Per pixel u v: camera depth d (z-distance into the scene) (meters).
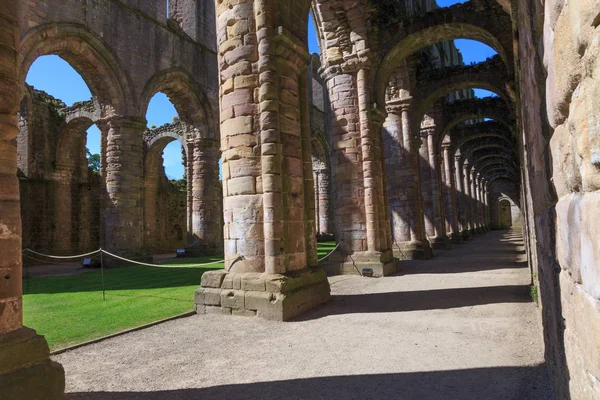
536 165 3.79
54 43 18.50
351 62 14.76
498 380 4.58
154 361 5.63
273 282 7.95
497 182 60.16
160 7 24.52
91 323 7.81
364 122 14.69
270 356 5.74
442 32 15.35
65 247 28.72
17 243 3.85
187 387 4.71
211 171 27.33
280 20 8.79
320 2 14.77
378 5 16.30
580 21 1.57
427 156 25.77
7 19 3.93
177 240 37.34
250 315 8.02
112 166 20.92
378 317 7.83
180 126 33.25
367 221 14.46
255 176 8.58
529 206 9.18
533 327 6.64
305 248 9.22
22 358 3.63
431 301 9.17
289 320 7.77
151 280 14.32
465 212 35.47
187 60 26.11
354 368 5.17
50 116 29.14
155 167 35.28
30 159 27.16
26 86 27.30
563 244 2.47
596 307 1.66
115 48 21.11
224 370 5.24
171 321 7.91
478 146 34.78
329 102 15.45
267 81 8.53
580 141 1.75
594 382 1.79
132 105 21.86
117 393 4.57
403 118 20.62
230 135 8.84
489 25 14.45
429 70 21.36
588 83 1.55
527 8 3.22
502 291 9.88
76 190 30.42
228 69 8.94
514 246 25.41
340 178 15.01
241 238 8.60
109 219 20.70
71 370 5.34
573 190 2.10
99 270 18.94
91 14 20.00
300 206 9.09
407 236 20.12
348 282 12.73
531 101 3.67
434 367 5.10
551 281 3.30
